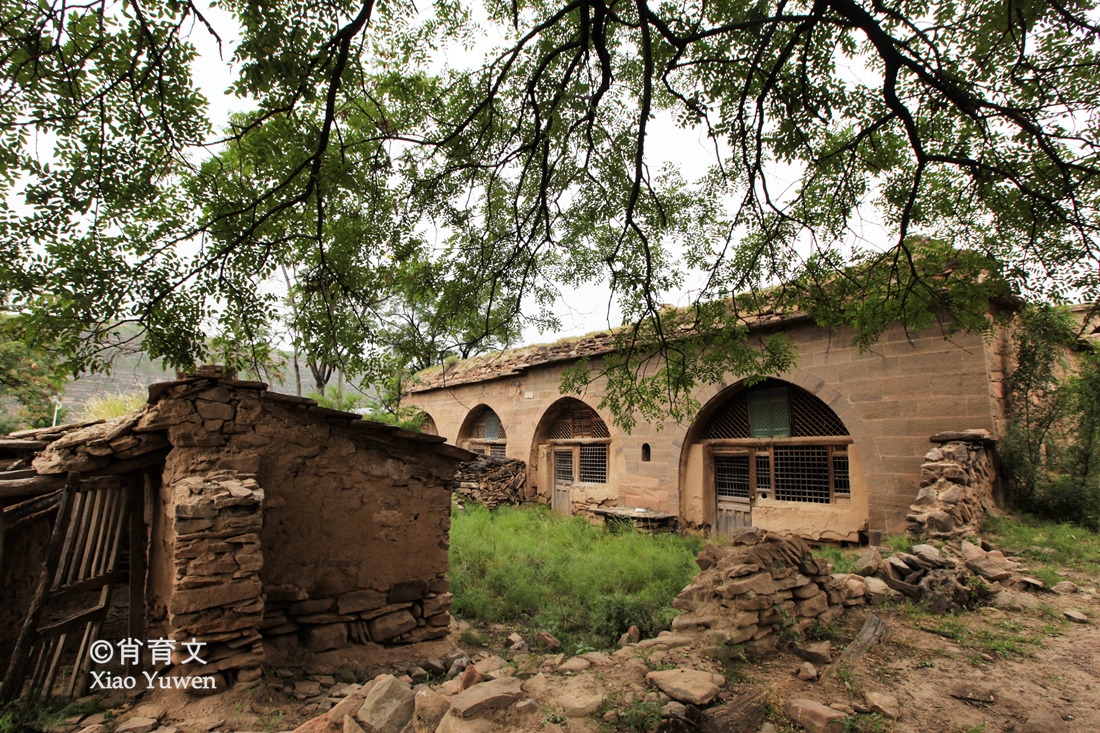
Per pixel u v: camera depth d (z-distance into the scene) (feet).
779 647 12.43
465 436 58.80
